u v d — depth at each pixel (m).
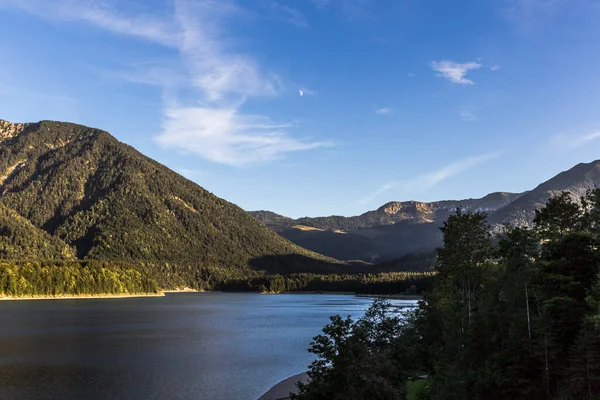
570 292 46.06
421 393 53.12
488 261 72.75
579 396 37.31
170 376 69.94
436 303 76.06
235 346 102.75
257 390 62.09
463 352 52.88
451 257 75.19
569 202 61.12
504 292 52.91
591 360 35.94
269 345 104.75
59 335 118.25
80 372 71.94
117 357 86.06
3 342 104.56
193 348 98.81
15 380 65.88
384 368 42.94
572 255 48.69
